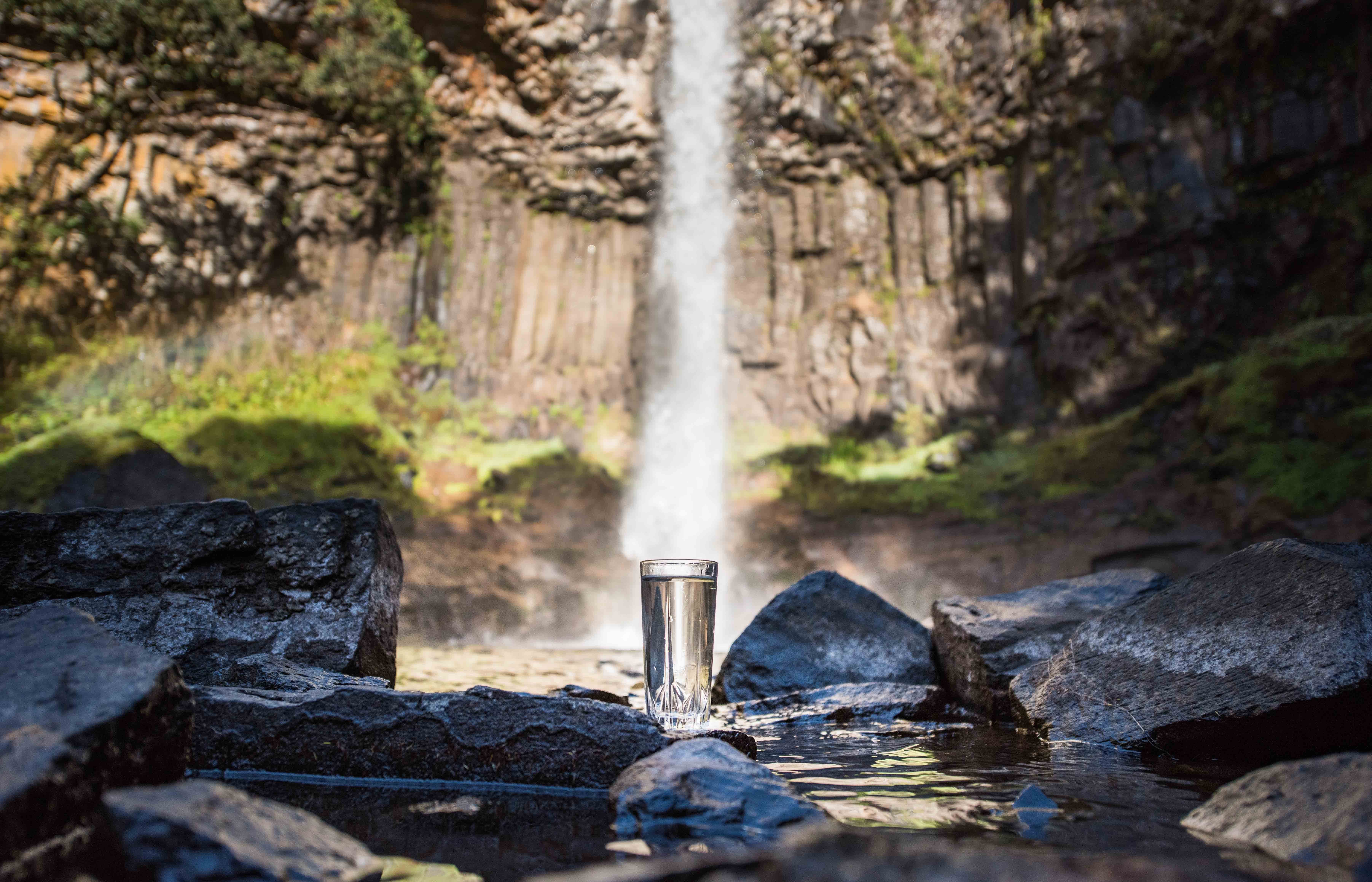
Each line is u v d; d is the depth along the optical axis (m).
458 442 19.34
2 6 16.33
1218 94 17.28
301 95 18.92
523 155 21.44
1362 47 15.88
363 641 3.38
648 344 21.42
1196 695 2.81
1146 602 3.28
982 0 19.73
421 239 21.00
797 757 2.72
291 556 3.43
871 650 4.25
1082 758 2.71
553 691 4.49
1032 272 19.16
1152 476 15.62
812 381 21.19
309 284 19.66
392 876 1.47
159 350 17.53
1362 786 1.54
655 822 1.83
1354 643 2.58
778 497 19.42
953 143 20.53
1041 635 3.83
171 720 1.79
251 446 16.47
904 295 21.00
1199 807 1.92
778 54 20.66
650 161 21.47
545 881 1.20
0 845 1.34
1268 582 2.93
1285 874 1.38
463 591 14.70
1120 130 17.98
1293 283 16.56
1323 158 16.12
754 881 1.14
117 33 16.80
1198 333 17.06
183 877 1.35
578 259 22.00
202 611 3.29
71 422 15.48
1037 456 17.81
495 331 21.06
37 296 17.09
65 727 1.56
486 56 20.27
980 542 16.48
